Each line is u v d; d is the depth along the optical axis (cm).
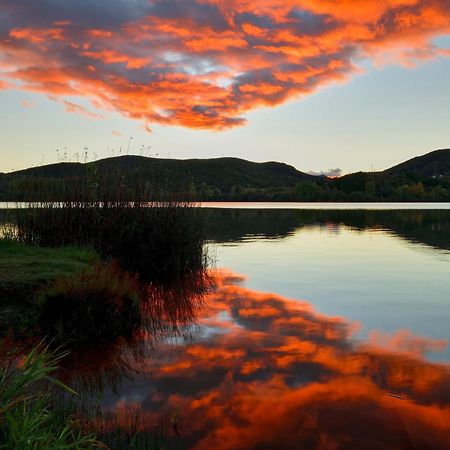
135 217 1268
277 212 4881
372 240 2073
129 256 1252
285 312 809
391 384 490
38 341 622
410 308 829
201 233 1355
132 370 533
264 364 550
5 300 706
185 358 574
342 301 890
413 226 2916
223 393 470
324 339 647
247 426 403
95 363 557
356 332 681
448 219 3625
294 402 450
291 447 372
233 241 2047
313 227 2866
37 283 757
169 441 377
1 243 1096
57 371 529
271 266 1340
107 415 420
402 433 393
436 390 475
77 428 383
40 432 312
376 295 942
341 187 10962
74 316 668
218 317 778
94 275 765
